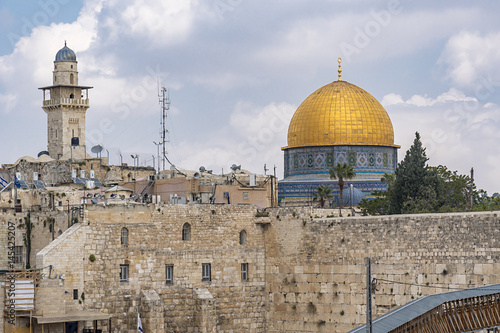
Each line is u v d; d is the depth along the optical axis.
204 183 155.75
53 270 118.88
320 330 130.88
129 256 125.44
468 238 120.50
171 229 129.75
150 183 154.88
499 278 118.19
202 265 132.25
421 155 167.50
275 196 166.38
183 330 129.75
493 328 109.31
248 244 135.50
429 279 122.69
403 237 125.00
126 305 124.62
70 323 120.00
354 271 128.50
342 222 130.00
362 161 199.00
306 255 132.62
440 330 102.19
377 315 126.12
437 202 164.50
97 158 185.62
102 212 123.75
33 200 144.25
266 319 135.50
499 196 173.25
